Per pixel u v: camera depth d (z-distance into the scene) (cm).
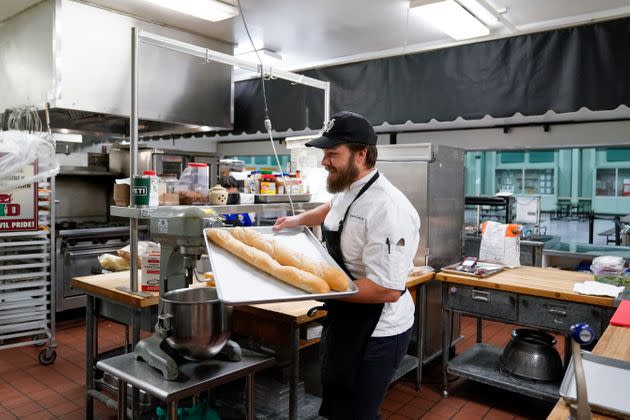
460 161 388
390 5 370
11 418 288
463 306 312
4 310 351
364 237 174
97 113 401
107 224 521
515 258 349
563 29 329
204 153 485
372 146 178
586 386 125
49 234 375
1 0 375
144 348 183
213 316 168
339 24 413
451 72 374
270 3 370
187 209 186
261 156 706
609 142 450
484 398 326
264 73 311
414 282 315
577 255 443
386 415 300
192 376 170
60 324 468
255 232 186
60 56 368
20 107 399
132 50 238
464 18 374
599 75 317
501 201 500
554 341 304
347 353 177
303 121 457
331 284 160
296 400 221
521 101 346
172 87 438
